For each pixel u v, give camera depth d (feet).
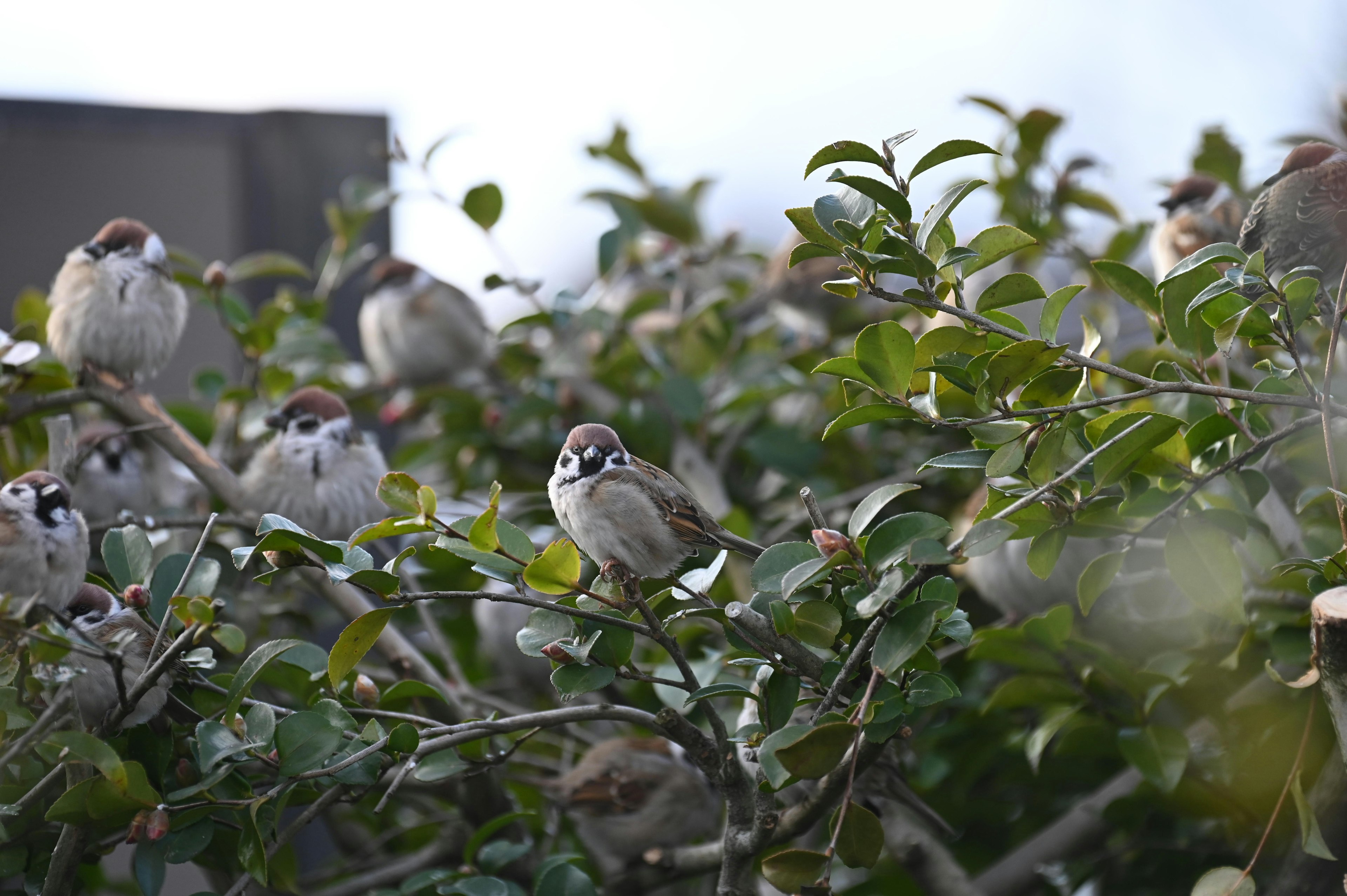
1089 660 19.94
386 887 23.03
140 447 30.07
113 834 17.43
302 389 30.27
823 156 13.69
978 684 26.71
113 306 26.32
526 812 19.66
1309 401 13.93
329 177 36.63
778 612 14.47
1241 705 20.39
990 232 14.62
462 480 33.45
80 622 18.97
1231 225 28.86
